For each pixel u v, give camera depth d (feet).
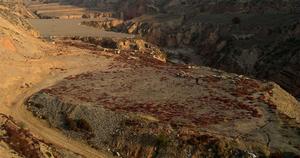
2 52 215.92
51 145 147.02
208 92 194.70
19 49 229.86
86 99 179.83
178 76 221.25
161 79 215.10
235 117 164.45
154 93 192.34
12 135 136.87
